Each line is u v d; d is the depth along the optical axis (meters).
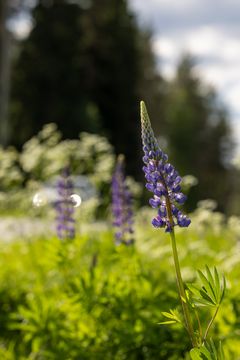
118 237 2.42
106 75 17.80
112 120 17.88
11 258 3.10
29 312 2.23
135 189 4.00
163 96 26.50
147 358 2.15
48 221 3.55
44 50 16.88
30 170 3.94
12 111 16.70
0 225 3.81
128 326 2.15
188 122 26.78
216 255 3.08
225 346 2.07
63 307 2.21
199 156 27.78
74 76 16.92
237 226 3.51
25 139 16.56
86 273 2.20
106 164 3.75
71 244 2.56
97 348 2.17
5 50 12.93
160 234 3.45
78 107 16.61
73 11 17.22
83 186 3.69
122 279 2.32
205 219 3.59
